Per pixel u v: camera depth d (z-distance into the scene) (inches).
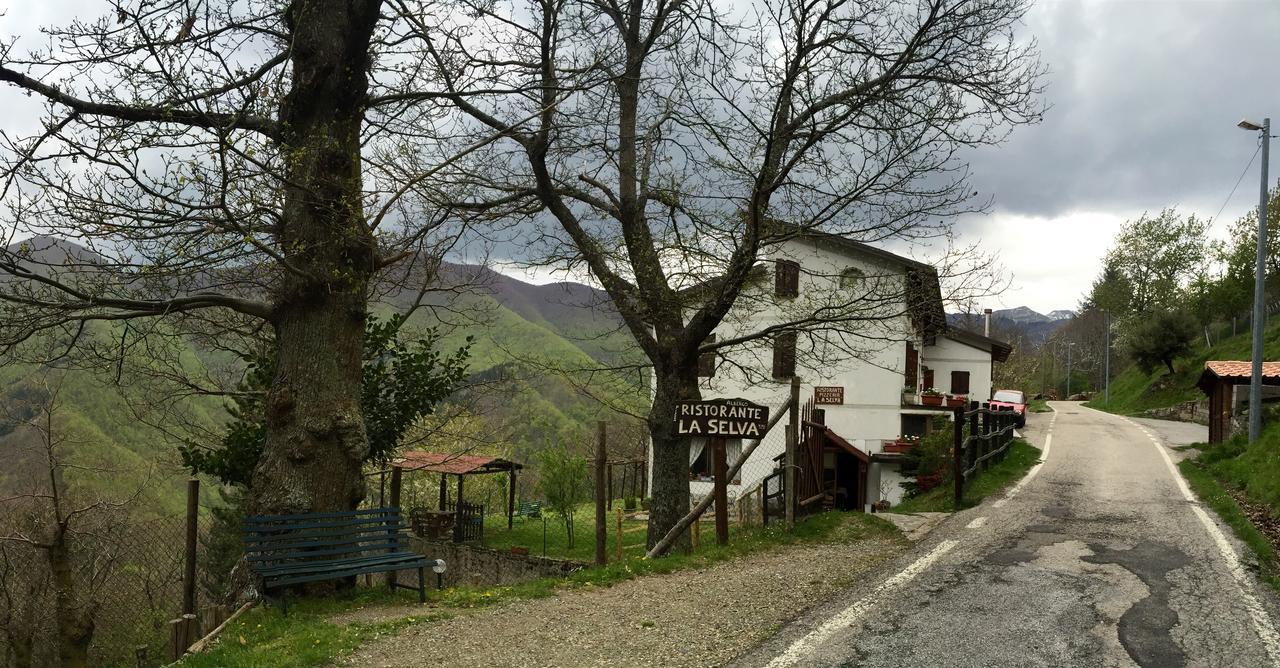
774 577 323.3
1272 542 371.6
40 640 610.9
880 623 245.8
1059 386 3698.3
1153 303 2694.4
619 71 460.4
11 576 577.9
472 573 792.3
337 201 336.5
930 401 1138.7
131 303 334.3
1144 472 671.8
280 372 346.9
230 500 762.2
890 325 525.3
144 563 552.1
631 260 472.7
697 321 465.7
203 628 302.4
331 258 344.2
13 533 577.9
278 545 307.4
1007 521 432.8
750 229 418.9
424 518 1024.2
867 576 313.7
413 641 248.8
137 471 690.8
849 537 411.2
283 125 338.6
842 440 986.1
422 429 647.1
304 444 338.6
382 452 492.1
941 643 225.1
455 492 1454.2
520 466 1079.6
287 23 355.9
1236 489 555.8
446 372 494.9
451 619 275.7
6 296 313.1
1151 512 457.4
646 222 483.8
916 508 557.3
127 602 580.4
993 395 1540.4
